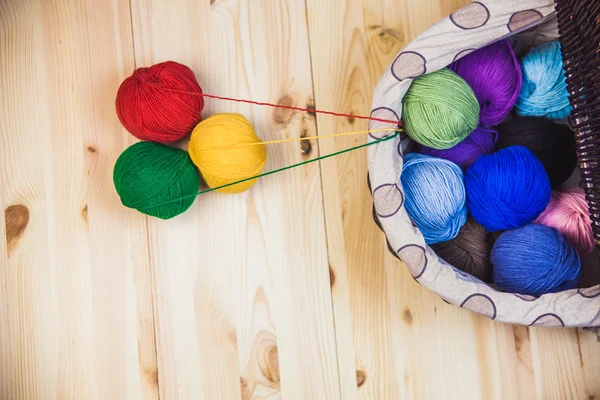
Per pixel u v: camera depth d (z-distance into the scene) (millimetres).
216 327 973
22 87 995
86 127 992
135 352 979
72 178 991
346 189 969
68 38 999
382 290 964
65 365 979
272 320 969
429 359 960
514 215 807
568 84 784
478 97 844
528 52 867
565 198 854
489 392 956
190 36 989
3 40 994
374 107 776
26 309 985
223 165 837
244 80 984
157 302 979
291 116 977
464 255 850
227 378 970
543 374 953
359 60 978
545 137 844
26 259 987
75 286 984
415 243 764
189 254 979
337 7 983
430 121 781
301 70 981
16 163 990
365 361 961
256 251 974
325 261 969
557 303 760
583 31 724
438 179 804
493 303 763
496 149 886
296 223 972
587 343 953
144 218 984
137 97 839
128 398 975
